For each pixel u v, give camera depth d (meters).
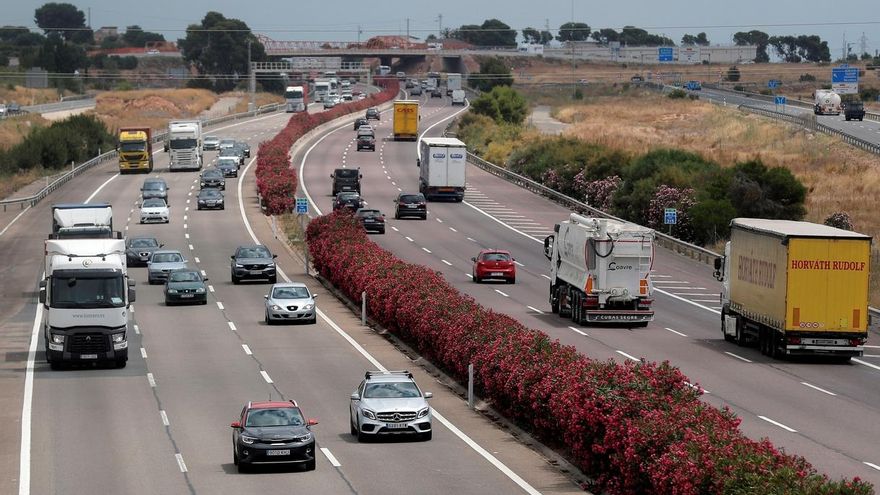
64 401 60.12
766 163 177.00
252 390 62.50
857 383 62.59
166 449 49.16
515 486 42.12
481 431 52.72
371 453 47.94
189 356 73.38
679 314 89.62
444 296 73.19
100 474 44.75
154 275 105.94
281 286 88.25
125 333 69.50
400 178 187.88
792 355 70.50
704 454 33.25
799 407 55.78
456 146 162.62
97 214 94.94
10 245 127.50
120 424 54.44
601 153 170.12
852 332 68.31
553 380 49.12
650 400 41.09
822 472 42.50
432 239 130.88
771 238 70.25
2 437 51.94
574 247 83.75
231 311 92.19
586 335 77.81
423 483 42.50
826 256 67.94
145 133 194.00
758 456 32.06
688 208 131.25
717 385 61.22
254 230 139.25
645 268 81.38
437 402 59.50
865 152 186.50
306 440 44.19
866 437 49.16
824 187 156.12
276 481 42.97
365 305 86.56
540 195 172.12
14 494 41.91
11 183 180.38
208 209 156.00
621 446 39.00
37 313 92.56
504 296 96.44
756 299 72.31
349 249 99.81
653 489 36.12
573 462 45.59
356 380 65.38
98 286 69.19
